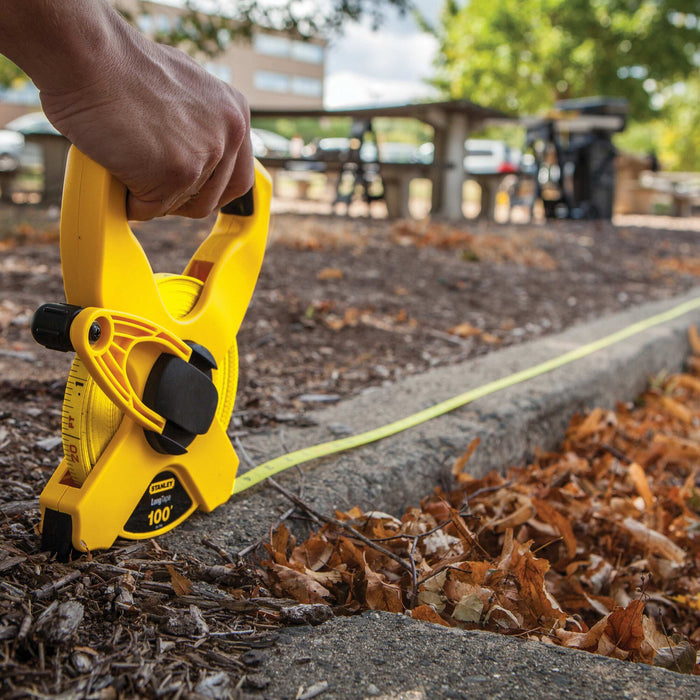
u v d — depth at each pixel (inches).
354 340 146.3
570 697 44.1
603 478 106.5
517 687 44.9
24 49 41.4
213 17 256.5
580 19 837.2
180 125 47.6
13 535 58.7
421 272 218.7
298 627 52.7
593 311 195.9
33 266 183.6
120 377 54.2
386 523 72.8
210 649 48.1
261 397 109.3
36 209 326.3
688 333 181.2
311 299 169.0
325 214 376.2
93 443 56.1
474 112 374.0
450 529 77.0
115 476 57.3
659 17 838.5
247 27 254.5
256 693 43.9
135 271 54.9
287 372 123.0
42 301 150.5
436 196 383.6
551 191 446.6
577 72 848.3
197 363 62.2
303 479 79.4
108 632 47.9
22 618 46.9
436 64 928.3
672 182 792.9
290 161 376.8
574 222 426.9
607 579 80.0
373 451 88.7
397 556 65.9
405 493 84.4
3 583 50.6
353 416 101.8
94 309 51.2
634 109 886.4
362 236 272.5
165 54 47.8
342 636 51.0
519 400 111.3
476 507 85.0
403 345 146.5
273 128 1428.4
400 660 47.9
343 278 198.8
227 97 51.1
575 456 109.3
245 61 1823.3
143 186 49.8
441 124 365.4
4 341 122.8
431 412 102.8
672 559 83.2
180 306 62.3
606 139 445.1
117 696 42.0
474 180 411.8
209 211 55.9
